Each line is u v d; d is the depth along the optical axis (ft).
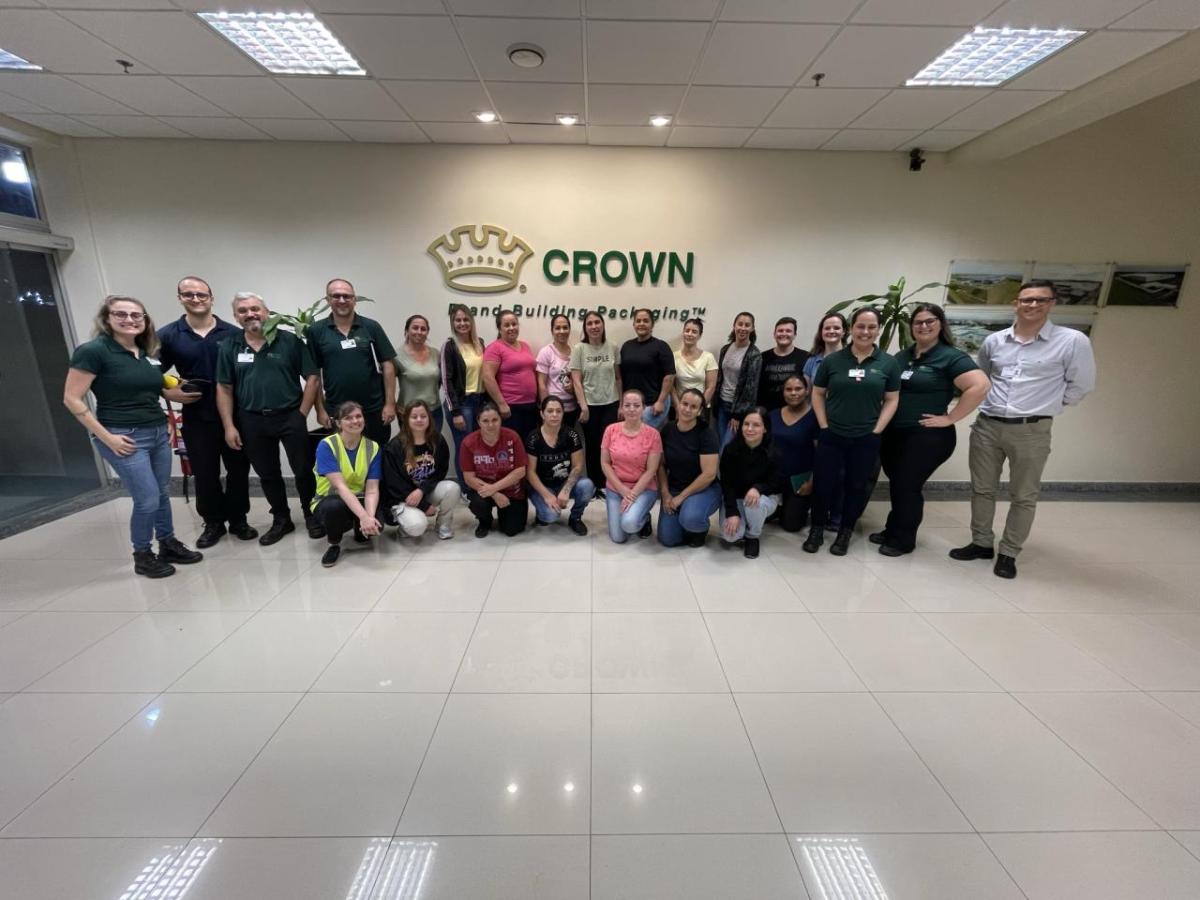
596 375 13.16
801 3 7.69
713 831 4.74
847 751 5.66
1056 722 6.11
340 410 9.86
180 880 4.27
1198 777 5.37
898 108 11.26
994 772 5.41
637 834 4.70
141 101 11.15
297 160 13.65
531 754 5.57
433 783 5.19
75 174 13.47
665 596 8.87
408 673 6.84
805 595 8.95
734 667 7.03
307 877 4.29
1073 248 14.20
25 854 4.47
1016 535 9.65
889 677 6.87
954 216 14.08
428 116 11.86
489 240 14.16
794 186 13.96
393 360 12.28
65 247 13.50
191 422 10.37
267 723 5.96
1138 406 14.94
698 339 14.28
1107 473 15.37
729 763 5.48
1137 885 4.29
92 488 14.64
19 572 9.61
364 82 10.24
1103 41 8.72
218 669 6.88
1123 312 14.46
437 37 8.64
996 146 12.58
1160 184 13.88
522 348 13.34
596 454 13.66
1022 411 9.41
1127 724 6.09
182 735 5.77
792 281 14.40
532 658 7.18
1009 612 8.50
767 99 10.87
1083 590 9.24
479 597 8.77
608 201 13.97
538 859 4.47
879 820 4.86
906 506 10.39
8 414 12.87
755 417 9.88
